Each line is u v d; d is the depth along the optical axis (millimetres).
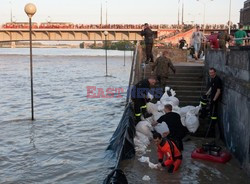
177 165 8461
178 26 65188
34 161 10992
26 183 9242
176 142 8883
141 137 10453
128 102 12617
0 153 11805
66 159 11148
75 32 69812
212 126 11117
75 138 13773
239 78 9602
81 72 51062
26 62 78688
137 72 14820
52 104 22375
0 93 27391
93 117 18172
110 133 14617
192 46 24906
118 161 8523
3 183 9242
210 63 13828
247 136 8195
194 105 13203
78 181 9320
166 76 13953
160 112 11766
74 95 26828
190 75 15242
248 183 7820
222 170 8500
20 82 36094
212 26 62062
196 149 9445
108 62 81500
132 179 8016
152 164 8734
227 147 10203
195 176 8180
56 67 62250
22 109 20312
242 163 8602
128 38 68750
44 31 69000
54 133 14602
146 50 17312
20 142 13188
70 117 18078
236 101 9258
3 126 15812
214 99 10875
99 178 9492
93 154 11609
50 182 9289
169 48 21703
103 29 66375
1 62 77625
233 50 10273
